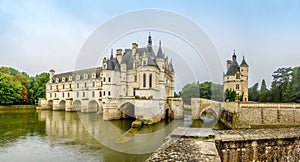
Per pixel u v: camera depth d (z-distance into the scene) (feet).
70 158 48.21
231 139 23.62
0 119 120.78
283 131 28.27
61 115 138.31
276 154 24.80
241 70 165.68
